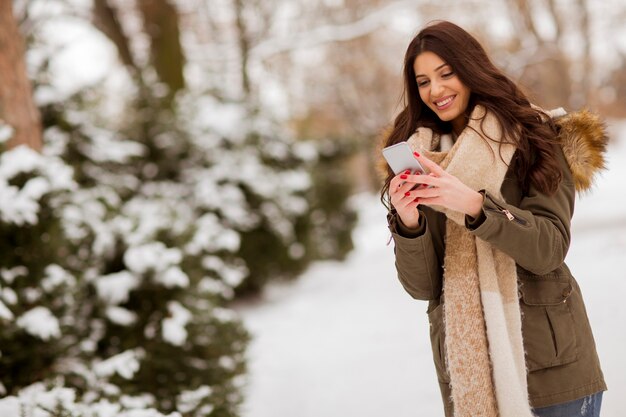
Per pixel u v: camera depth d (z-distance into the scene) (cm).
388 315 666
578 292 203
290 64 2073
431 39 209
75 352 413
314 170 1077
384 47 2320
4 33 469
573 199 201
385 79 2405
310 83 2314
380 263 1109
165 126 878
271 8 1530
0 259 391
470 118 204
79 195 494
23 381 367
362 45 2270
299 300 877
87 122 700
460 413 198
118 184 782
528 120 200
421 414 378
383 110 2419
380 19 1570
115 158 718
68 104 686
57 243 418
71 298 414
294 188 920
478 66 205
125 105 899
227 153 894
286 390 475
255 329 723
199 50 1487
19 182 404
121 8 1197
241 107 966
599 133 200
